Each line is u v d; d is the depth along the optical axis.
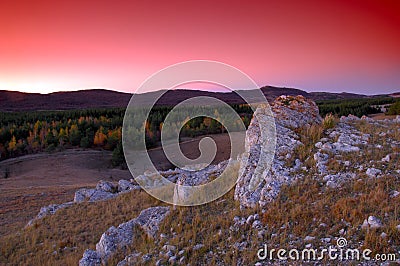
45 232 15.20
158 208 13.27
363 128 15.52
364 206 8.70
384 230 7.62
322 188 10.24
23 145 75.50
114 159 66.44
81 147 79.31
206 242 9.20
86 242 13.43
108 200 20.33
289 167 11.76
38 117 100.62
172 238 9.97
